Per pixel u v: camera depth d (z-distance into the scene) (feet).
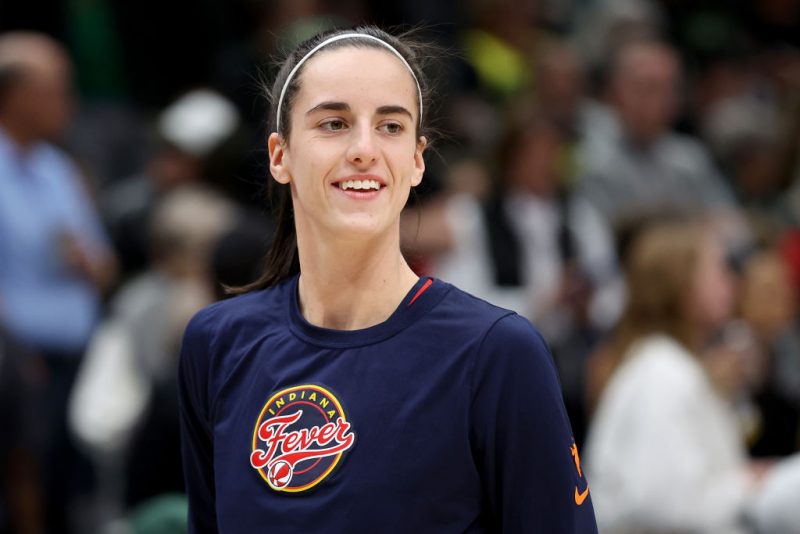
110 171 81.87
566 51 89.20
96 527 58.95
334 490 23.63
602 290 61.82
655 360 44.86
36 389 54.44
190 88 89.97
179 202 59.06
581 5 98.99
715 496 43.57
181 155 67.15
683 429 43.80
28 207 61.46
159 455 47.52
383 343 24.43
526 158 66.23
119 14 89.45
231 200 61.77
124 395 57.47
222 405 25.48
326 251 24.73
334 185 24.22
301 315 25.40
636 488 43.50
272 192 27.27
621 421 44.60
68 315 61.98
